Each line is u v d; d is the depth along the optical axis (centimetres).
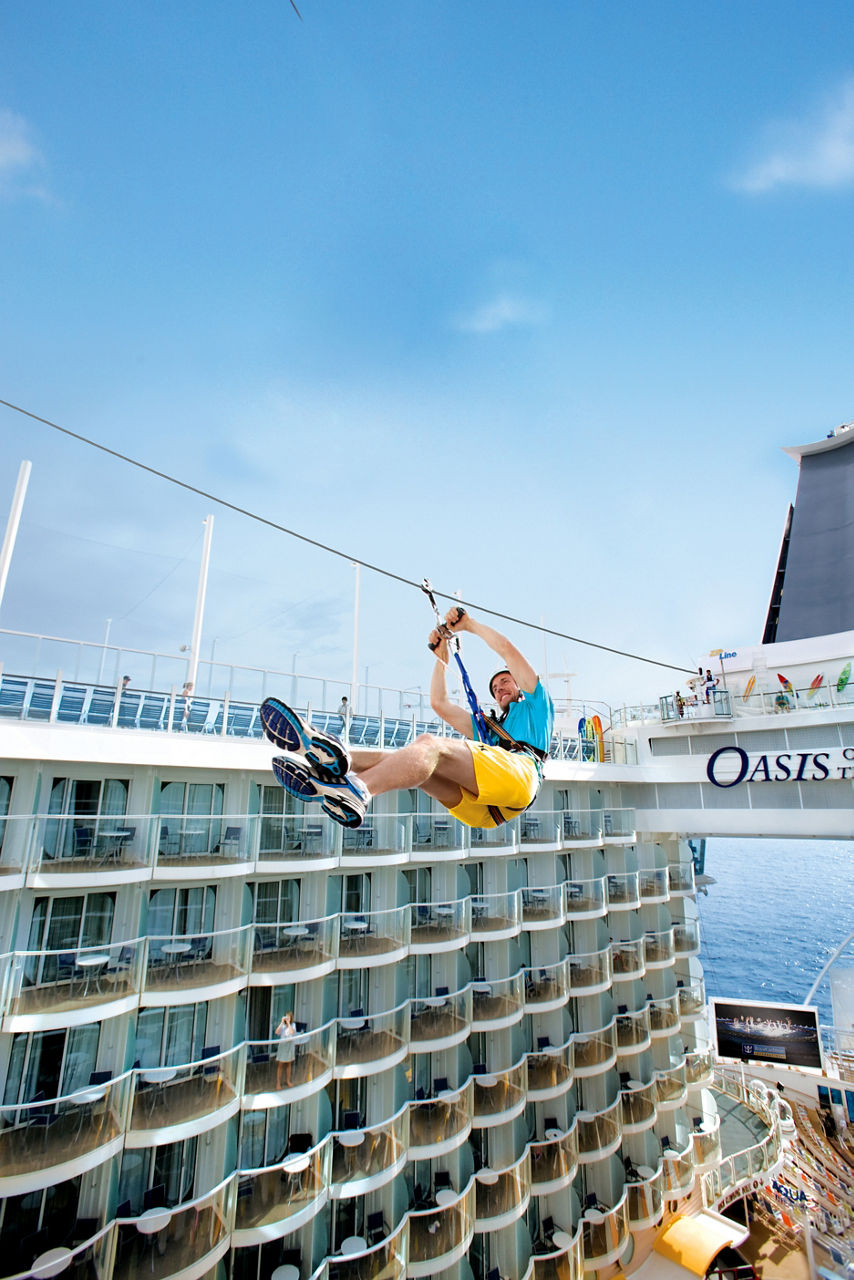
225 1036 2042
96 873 1780
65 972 1856
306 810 2377
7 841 1808
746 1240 3253
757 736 3744
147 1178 1889
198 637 2536
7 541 2002
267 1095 1956
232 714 2386
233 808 2242
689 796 3812
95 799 1994
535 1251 2734
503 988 2866
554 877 3222
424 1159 2455
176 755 2000
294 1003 2278
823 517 5047
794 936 10981
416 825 2816
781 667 4181
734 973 9169
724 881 17150
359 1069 2189
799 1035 4175
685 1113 3569
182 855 2094
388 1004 2456
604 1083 3089
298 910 2384
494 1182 2588
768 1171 3472
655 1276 2964
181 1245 1769
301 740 421
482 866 3073
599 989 3069
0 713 1845
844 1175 3394
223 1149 1914
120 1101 1745
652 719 4097
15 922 1772
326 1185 2038
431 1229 2342
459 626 655
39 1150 1605
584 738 3738
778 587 5312
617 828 3706
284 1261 2034
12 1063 1742
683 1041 3909
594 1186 3033
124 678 2172
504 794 501
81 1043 1850
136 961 1844
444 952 2670
